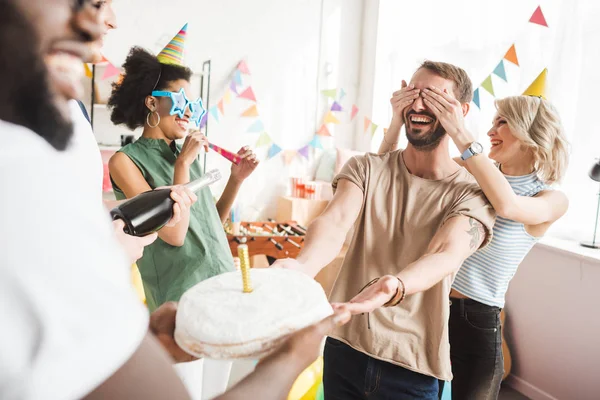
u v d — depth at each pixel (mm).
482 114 3320
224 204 1950
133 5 4031
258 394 534
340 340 1309
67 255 360
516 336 2871
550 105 1717
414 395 1260
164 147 1621
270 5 4488
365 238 1289
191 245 1543
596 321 2416
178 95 1570
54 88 396
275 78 4598
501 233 1621
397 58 4449
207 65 4344
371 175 1304
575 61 2730
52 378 346
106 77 3826
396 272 1259
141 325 403
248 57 4473
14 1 362
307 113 4762
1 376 341
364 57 4785
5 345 340
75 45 399
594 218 2756
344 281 1333
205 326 662
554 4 2855
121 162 1518
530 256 2768
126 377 386
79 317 361
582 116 2791
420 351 1229
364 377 1281
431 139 1233
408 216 1251
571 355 2543
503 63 2900
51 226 357
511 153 1778
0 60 370
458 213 1182
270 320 668
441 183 1253
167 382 415
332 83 4805
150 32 4113
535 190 1716
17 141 376
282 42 4570
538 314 2727
